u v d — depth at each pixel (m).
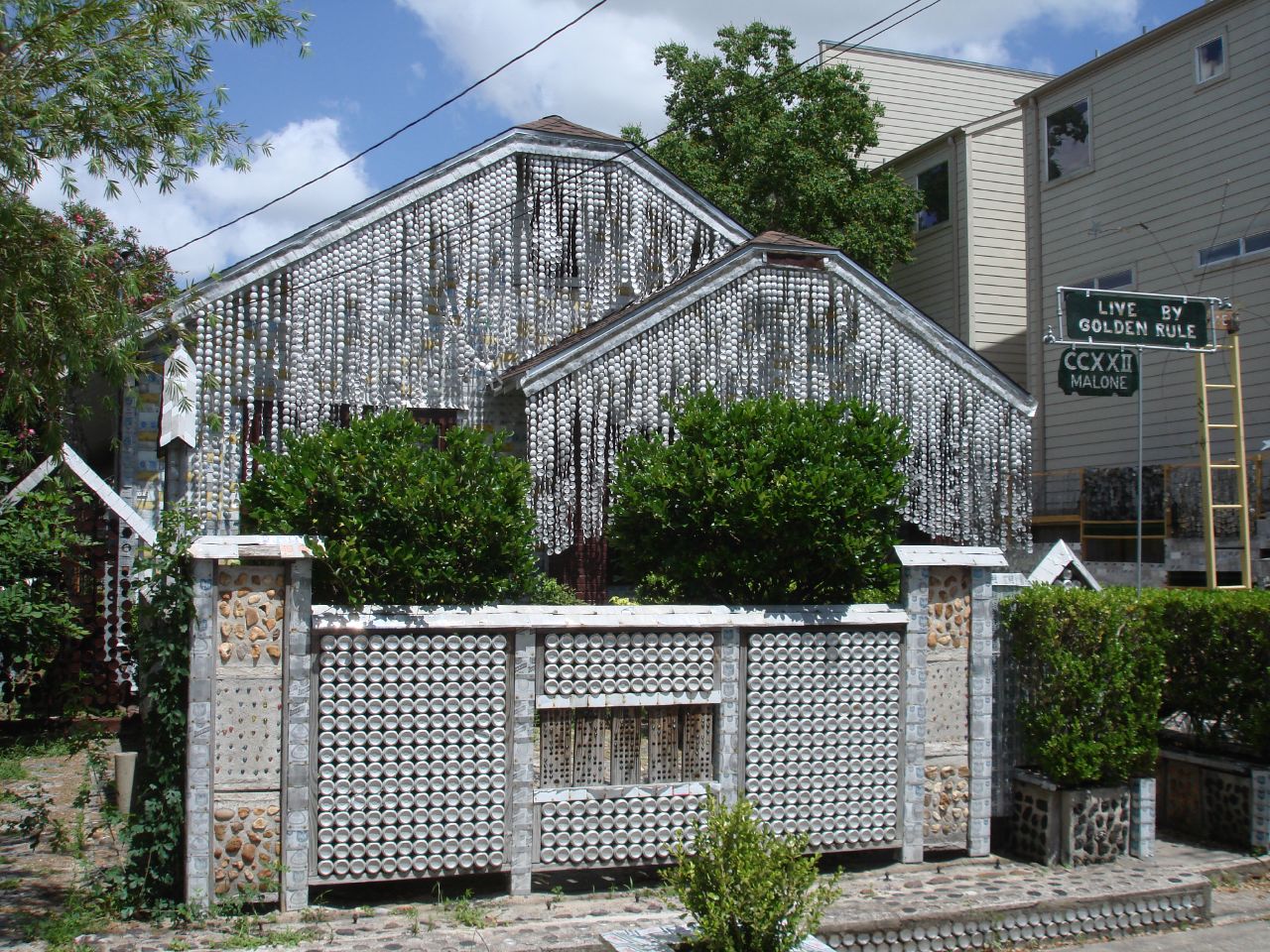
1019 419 14.59
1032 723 8.28
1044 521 20.27
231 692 6.60
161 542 6.73
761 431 8.40
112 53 7.78
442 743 6.93
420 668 6.91
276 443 13.08
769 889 5.86
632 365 13.12
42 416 8.10
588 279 14.72
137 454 12.91
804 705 7.71
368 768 6.81
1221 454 17.89
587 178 14.76
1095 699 8.17
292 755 6.60
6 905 6.74
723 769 7.49
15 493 11.34
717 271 13.47
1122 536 18.45
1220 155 18.00
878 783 7.86
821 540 7.96
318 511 7.44
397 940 6.23
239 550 6.55
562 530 12.68
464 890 7.20
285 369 13.23
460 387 13.98
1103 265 20.16
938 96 28.61
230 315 13.01
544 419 12.75
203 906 6.46
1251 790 8.93
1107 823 8.25
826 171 22.73
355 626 6.77
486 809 6.98
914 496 14.11
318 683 6.76
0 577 11.10
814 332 13.92
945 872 7.84
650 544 8.37
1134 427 19.47
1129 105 19.64
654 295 13.28
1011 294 23.34
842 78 23.77
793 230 22.89
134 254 9.62
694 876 6.01
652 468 8.27
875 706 7.88
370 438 7.79
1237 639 9.27
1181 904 7.55
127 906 6.58
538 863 7.10
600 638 7.27
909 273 24.81
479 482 7.90
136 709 12.01
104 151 7.88
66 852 7.87
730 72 23.80
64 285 7.44
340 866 6.74
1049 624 8.21
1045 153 21.41
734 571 8.01
